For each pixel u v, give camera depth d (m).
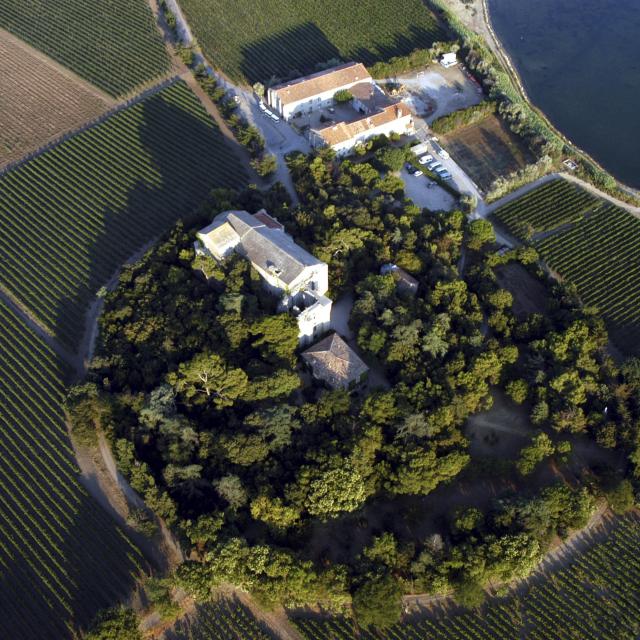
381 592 114.19
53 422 149.25
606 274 182.25
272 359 147.75
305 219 176.25
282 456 134.12
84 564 127.50
